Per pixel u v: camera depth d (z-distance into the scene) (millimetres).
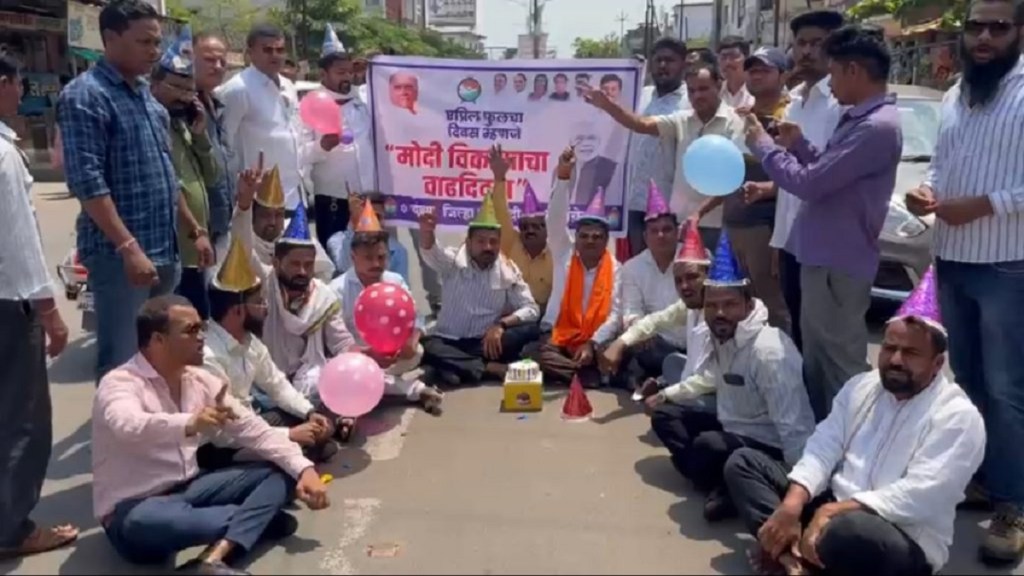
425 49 45719
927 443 3525
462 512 4324
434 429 5398
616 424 5492
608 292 6152
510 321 6293
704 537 4113
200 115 5191
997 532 3953
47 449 4035
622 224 6855
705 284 4367
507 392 5707
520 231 6652
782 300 5988
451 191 7016
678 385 4719
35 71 20797
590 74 6746
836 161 4008
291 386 4902
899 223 7125
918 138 8211
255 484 3871
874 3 20500
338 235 6934
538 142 6855
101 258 4355
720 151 4953
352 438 5250
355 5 39531
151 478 3811
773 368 4223
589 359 6113
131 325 4445
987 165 4062
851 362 4293
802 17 5289
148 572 3822
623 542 4055
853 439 3750
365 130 7277
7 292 3797
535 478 4719
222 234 5574
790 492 3684
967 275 4211
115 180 4301
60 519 4305
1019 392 4051
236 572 3650
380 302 5168
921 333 3531
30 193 3941
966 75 4125
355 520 4238
